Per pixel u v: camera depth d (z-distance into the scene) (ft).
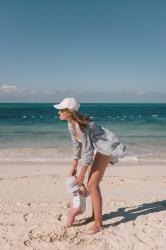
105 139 16.83
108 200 23.45
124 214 20.02
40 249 15.74
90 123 16.55
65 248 15.84
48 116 204.74
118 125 127.95
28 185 29.55
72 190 17.65
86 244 16.17
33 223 18.57
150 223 18.58
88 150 16.38
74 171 17.95
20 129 102.78
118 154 16.61
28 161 44.88
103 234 17.15
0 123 135.13
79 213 17.89
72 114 16.17
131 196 25.52
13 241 16.46
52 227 17.98
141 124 134.51
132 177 34.32
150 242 16.37
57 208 21.25
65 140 71.26
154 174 36.60
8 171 37.99
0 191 27.25
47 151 53.98
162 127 115.65
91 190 17.42
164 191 27.35
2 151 53.62
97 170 17.13
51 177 33.55
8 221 18.90
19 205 22.11
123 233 17.29
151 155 50.85
